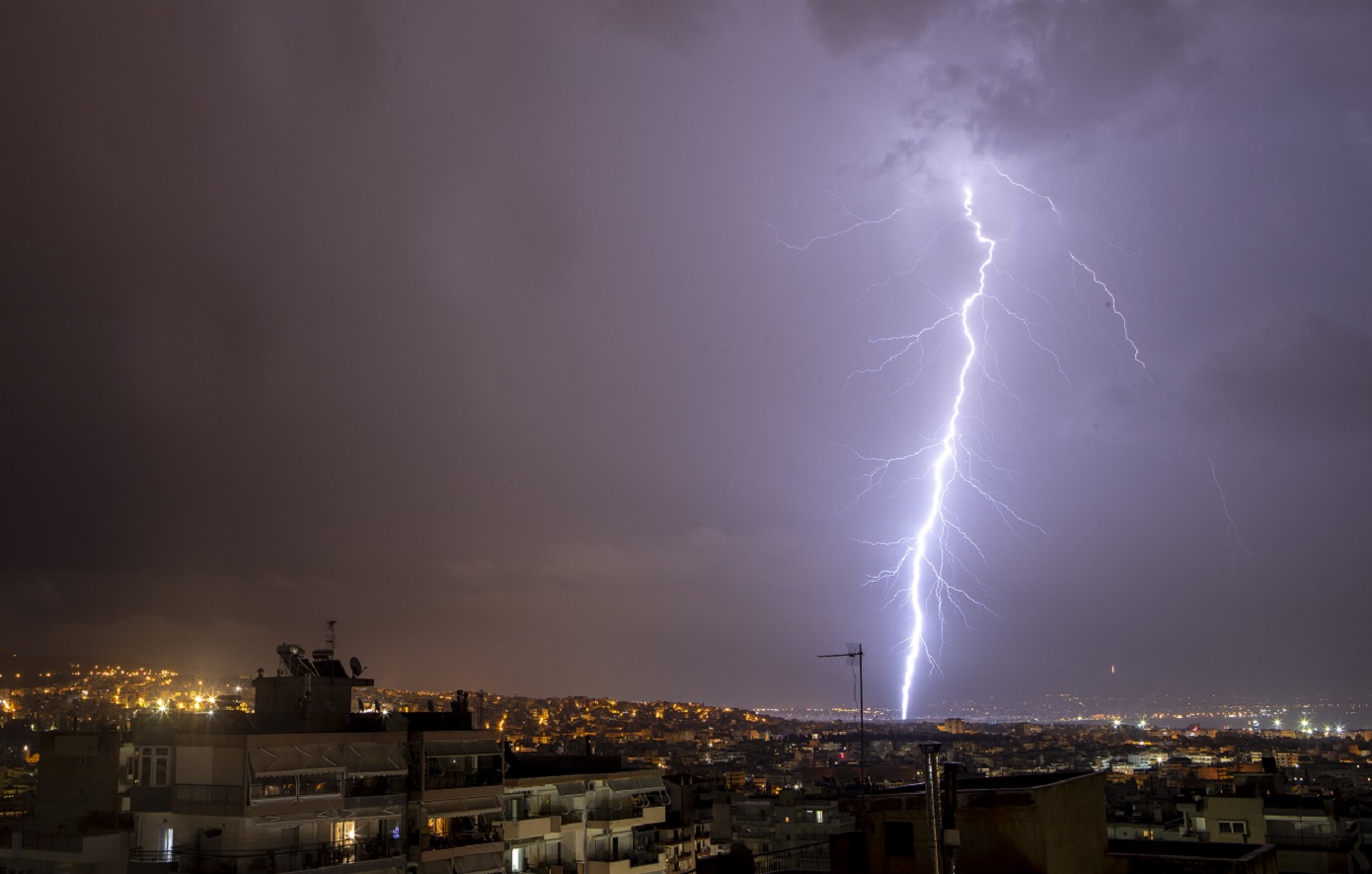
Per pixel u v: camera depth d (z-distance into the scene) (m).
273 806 39.78
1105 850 21.91
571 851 52.56
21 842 41.38
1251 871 20.81
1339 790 91.44
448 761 46.72
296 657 46.81
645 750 198.38
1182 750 171.00
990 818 19.75
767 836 89.50
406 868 43.88
